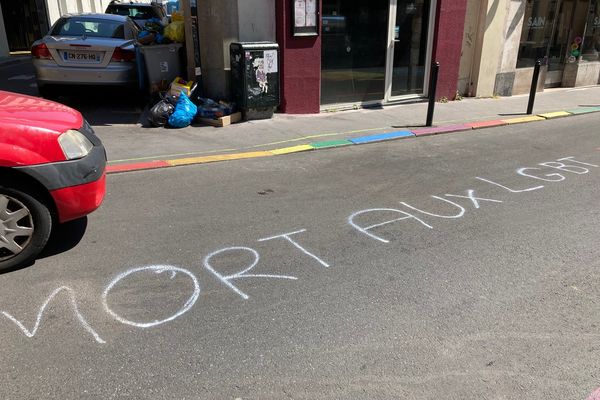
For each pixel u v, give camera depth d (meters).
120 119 8.80
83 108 9.49
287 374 2.74
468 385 2.68
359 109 10.38
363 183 6.00
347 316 3.28
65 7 20.92
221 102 8.87
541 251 4.28
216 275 3.76
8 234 3.65
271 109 9.13
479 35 11.74
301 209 5.12
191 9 8.82
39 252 3.81
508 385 2.69
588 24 14.43
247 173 6.31
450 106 10.98
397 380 2.71
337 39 9.84
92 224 4.63
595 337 3.12
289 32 9.04
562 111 10.92
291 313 3.30
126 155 6.82
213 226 4.65
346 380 2.70
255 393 2.60
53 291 3.49
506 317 3.31
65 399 2.53
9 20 19.25
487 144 8.09
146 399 2.54
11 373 2.70
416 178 6.23
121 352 2.89
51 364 2.78
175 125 8.32
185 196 5.44
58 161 3.68
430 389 2.65
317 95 9.72
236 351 2.92
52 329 3.08
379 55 10.52
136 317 3.22
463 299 3.51
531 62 13.34
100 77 8.73
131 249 4.15
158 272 3.79
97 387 2.62
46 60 8.59
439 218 4.95
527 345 3.03
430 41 11.03
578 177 6.39
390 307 3.39
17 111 3.81
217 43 8.84
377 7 10.12
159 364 2.80
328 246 4.29
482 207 5.28
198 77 9.14
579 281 3.79
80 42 8.60
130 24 10.02
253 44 8.52
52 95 9.47
